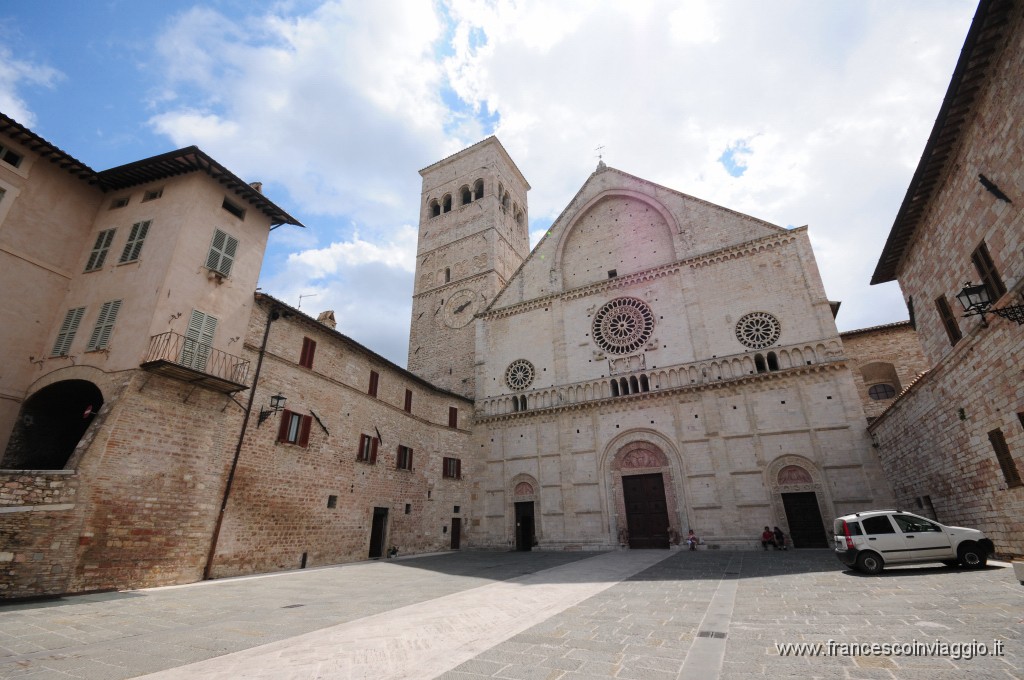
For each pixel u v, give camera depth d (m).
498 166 58.75
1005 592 10.55
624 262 41.12
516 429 39.28
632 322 37.94
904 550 15.27
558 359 39.56
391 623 10.69
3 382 19.08
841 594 12.17
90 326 20.42
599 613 11.14
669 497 32.25
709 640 8.30
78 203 22.95
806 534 28.23
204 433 20.52
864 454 27.98
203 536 19.67
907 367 33.25
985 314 15.08
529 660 7.47
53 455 20.28
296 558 23.91
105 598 14.50
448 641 8.89
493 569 22.42
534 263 45.12
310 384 26.66
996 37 12.61
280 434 24.22
